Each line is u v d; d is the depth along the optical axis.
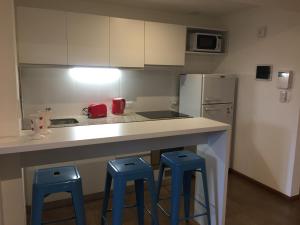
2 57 1.63
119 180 1.85
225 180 2.20
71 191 1.79
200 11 3.69
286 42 3.05
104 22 3.01
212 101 3.56
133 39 3.19
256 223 2.67
